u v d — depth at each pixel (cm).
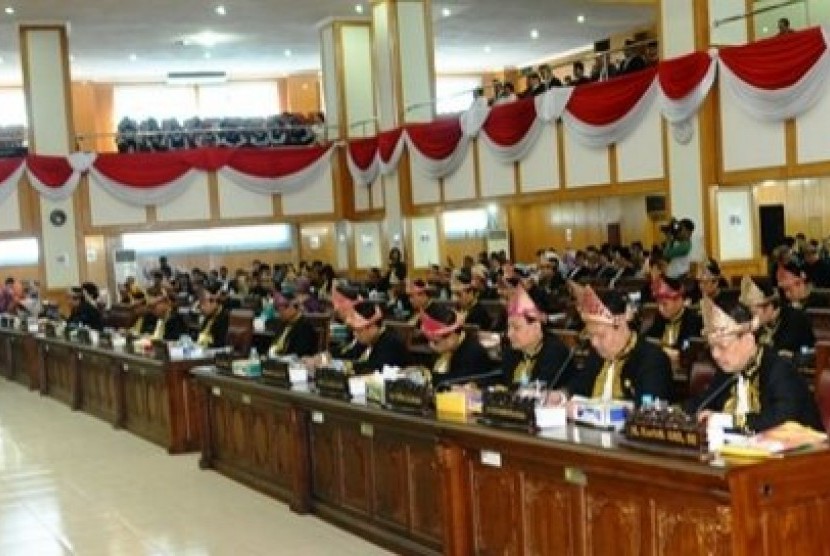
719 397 455
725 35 1345
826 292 946
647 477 392
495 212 2375
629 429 421
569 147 1510
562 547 449
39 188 1880
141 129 2202
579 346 659
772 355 438
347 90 2077
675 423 399
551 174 1548
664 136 1355
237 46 2372
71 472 898
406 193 1852
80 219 1919
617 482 413
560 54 2722
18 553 655
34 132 1923
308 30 2225
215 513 718
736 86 1240
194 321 1333
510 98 1733
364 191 2023
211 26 2130
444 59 2688
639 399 496
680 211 1338
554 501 452
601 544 425
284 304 942
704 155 1293
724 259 1298
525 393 501
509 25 2272
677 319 795
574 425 473
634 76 1387
